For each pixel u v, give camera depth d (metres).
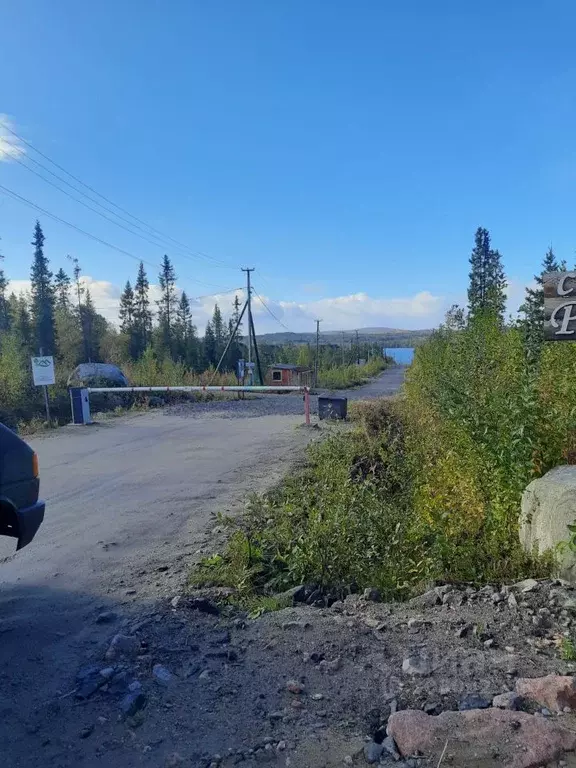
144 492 9.02
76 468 11.07
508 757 2.56
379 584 5.19
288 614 4.34
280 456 12.02
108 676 3.45
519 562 4.93
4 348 23.19
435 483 7.58
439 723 2.78
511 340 7.94
